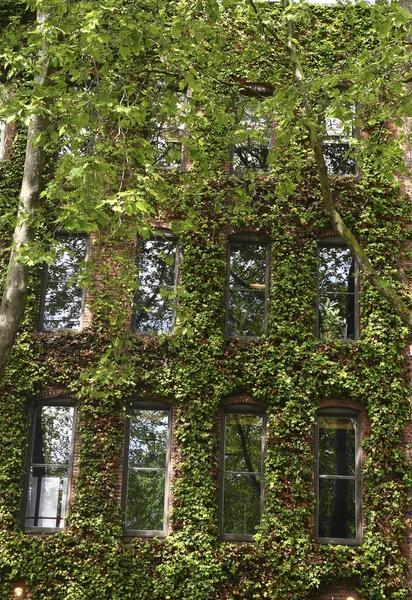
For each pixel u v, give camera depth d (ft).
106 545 60.49
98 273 66.23
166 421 64.18
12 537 60.54
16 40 45.27
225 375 63.67
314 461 63.26
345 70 45.27
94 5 44.83
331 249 67.72
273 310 65.36
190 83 49.83
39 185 46.50
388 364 64.08
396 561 60.49
